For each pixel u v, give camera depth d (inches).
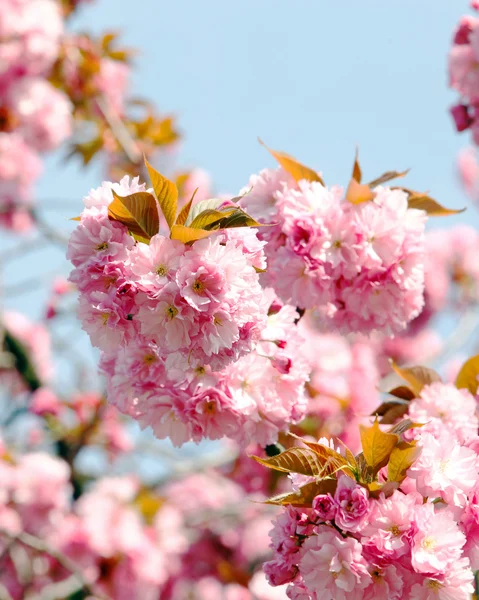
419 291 108.5
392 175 110.8
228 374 105.1
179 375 104.7
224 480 229.0
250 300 100.3
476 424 107.9
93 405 207.0
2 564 195.9
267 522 230.8
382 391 111.8
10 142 222.4
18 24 218.8
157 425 105.4
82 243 100.5
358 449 138.9
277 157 109.4
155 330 99.6
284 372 105.7
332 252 107.0
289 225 107.0
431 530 98.7
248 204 109.3
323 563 98.7
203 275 99.4
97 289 100.3
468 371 111.4
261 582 187.6
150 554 189.5
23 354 216.8
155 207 100.7
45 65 222.1
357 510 98.8
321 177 109.5
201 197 223.1
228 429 105.3
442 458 100.8
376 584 98.7
